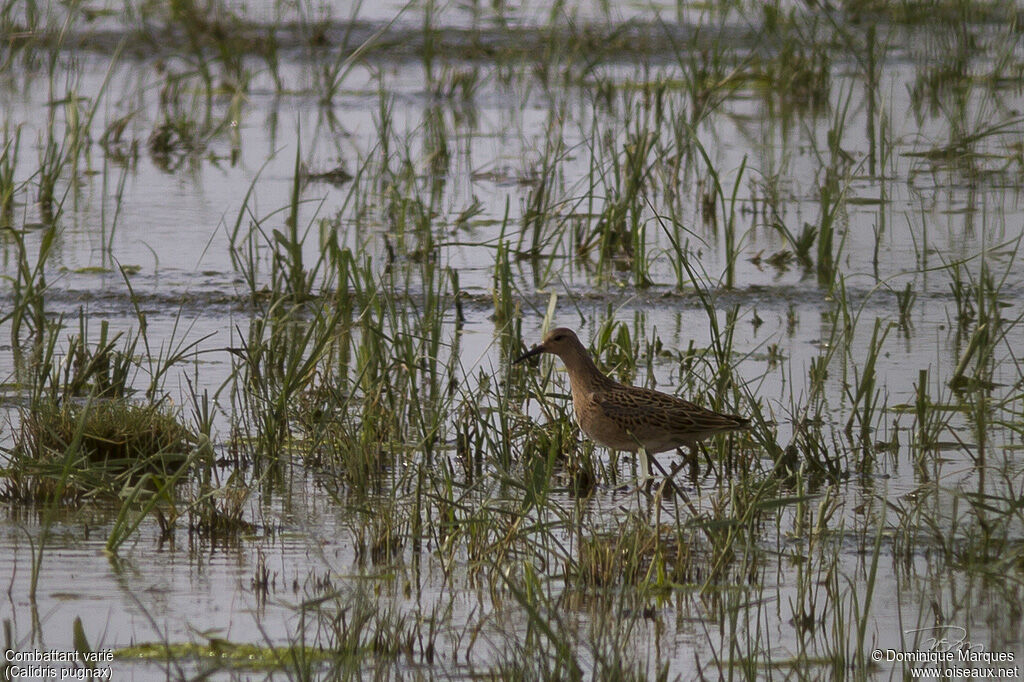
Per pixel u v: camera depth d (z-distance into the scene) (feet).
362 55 100.32
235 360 46.83
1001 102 88.63
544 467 36.68
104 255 59.06
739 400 42.63
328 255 59.72
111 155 77.92
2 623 27.63
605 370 45.11
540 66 97.66
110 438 38.32
